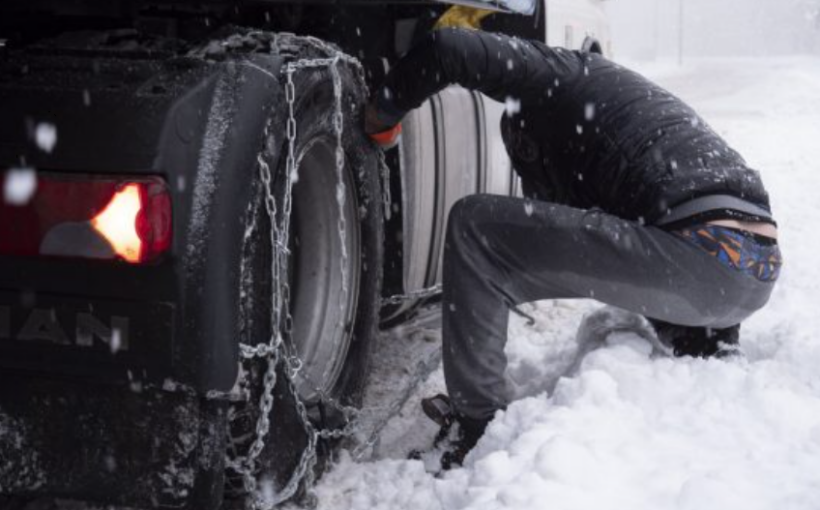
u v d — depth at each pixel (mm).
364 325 3418
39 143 2381
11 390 2480
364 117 3318
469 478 2787
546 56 3432
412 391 3865
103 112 2391
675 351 3631
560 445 2650
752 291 3246
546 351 4160
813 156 11406
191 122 2422
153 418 2439
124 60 2523
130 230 2332
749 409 3014
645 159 3293
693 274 3160
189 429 2434
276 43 2826
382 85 3264
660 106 3428
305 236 3258
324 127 3012
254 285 2586
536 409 3107
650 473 2631
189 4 3150
